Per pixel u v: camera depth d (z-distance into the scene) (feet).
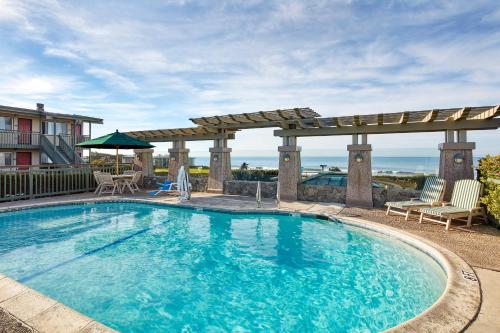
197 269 16.94
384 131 30.89
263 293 14.28
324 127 33.96
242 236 22.99
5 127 61.46
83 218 28.68
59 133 70.23
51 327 8.60
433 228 21.66
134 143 38.83
